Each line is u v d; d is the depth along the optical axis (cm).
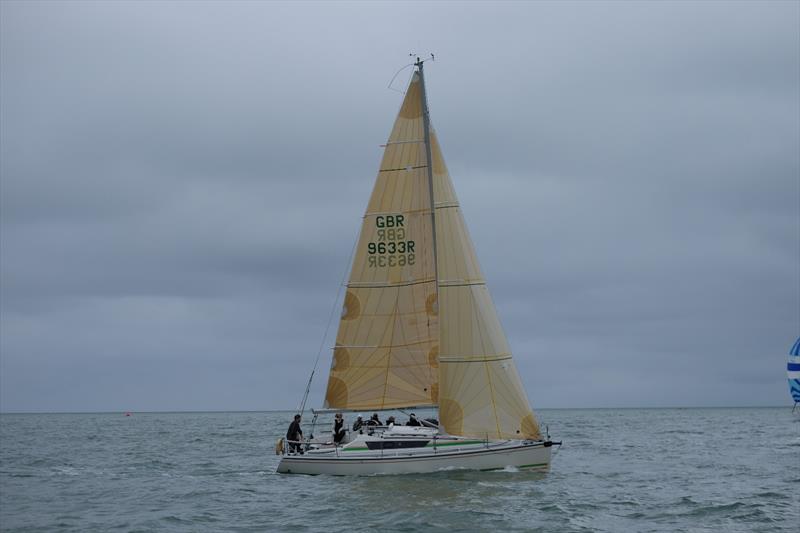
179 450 6259
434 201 3412
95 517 2734
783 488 3422
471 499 2862
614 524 2567
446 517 2592
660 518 2678
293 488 3173
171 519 2667
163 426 13775
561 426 12181
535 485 3172
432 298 3406
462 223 3403
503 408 3262
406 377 3403
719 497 3141
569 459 5028
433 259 3422
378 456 3303
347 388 3441
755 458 5006
